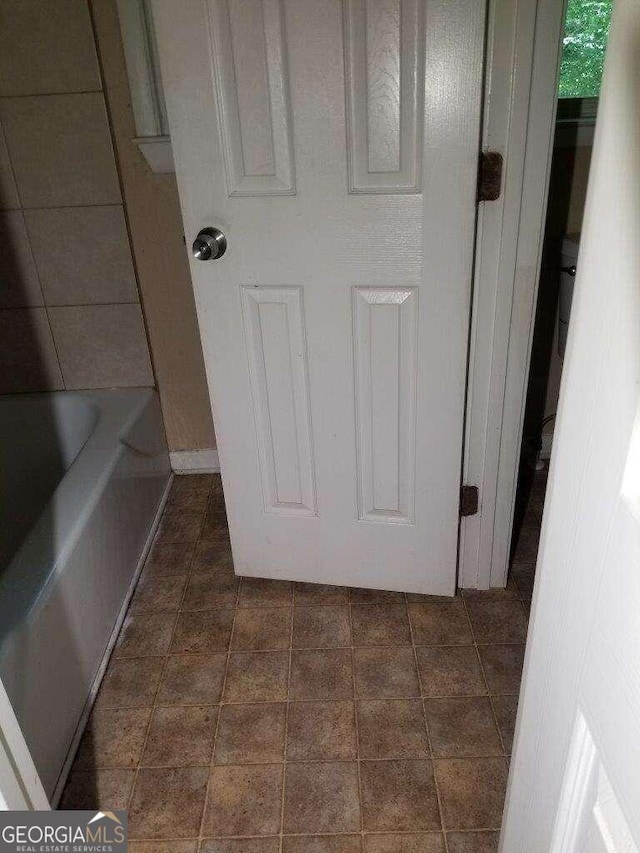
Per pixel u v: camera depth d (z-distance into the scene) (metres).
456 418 1.35
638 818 0.44
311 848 1.07
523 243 1.21
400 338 1.29
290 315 1.32
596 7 1.63
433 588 1.57
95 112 1.65
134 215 1.78
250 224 1.25
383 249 1.21
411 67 1.07
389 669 1.40
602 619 0.48
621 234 0.41
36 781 0.72
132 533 1.70
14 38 1.57
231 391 1.43
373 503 1.50
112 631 1.50
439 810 1.12
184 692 1.36
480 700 1.32
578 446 0.50
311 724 1.28
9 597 1.15
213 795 1.16
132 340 1.94
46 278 1.85
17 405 1.93
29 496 1.98
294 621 1.54
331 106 1.12
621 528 0.44
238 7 1.08
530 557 1.71
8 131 1.67
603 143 0.43
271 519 1.58
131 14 1.53
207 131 1.18
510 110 1.10
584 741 0.53
